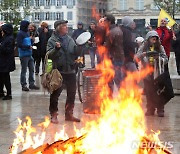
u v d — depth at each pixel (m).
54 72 9.73
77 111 11.17
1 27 13.00
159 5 62.69
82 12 89.88
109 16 11.40
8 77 12.98
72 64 9.99
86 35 10.07
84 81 10.92
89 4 89.88
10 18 52.41
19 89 15.20
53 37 9.84
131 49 11.45
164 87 10.49
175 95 13.77
